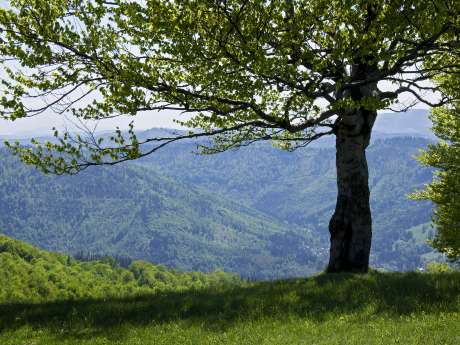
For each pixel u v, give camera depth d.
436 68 16.77
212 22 14.27
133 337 13.66
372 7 15.30
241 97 15.63
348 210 21.14
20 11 14.49
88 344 13.31
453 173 31.64
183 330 13.92
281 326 13.45
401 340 10.95
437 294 15.11
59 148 14.84
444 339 10.80
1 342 14.16
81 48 14.79
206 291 19.66
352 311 14.33
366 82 16.88
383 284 16.66
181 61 15.24
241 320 14.48
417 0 14.57
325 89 17.48
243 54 14.71
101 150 15.30
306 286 17.47
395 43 17.02
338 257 21.20
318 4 14.54
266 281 21.52
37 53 14.38
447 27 15.06
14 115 14.41
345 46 14.50
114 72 15.11
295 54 15.71
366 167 21.41
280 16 14.16
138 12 15.06
